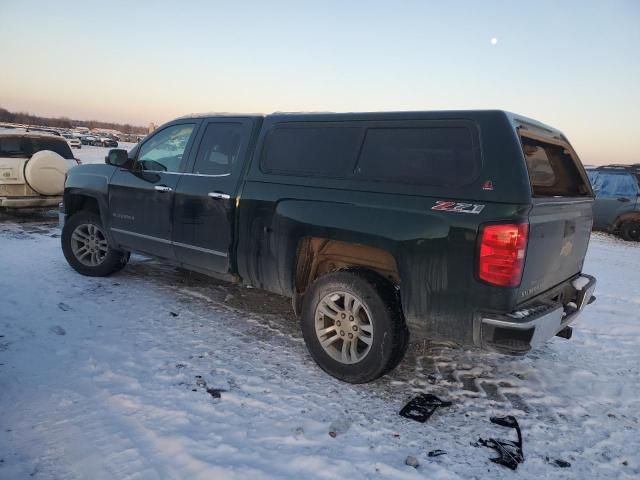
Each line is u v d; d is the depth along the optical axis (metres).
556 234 3.12
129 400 3.00
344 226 3.28
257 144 4.01
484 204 2.77
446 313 2.92
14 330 3.96
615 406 3.33
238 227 4.00
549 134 3.52
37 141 10.02
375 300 3.19
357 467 2.51
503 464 2.62
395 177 3.18
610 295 6.32
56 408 2.86
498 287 2.71
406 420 2.99
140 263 6.39
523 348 2.72
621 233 11.48
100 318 4.36
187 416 2.87
